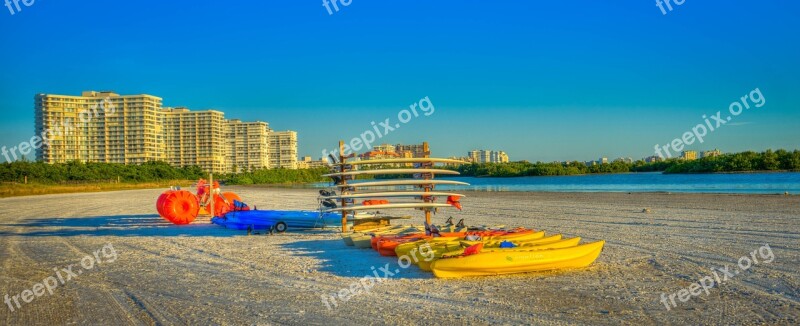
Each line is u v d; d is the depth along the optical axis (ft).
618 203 93.15
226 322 25.40
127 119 380.99
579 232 54.08
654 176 347.15
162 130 411.95
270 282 33.68
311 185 307.37
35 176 237.45
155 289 32.30
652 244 44.96
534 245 38.04
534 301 27.71
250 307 27.91
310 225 58.85
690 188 157.99
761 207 76.18
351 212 60.08
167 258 43.37
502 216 74.28
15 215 88.63
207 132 456.45
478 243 35.14
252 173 354.54
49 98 356.59
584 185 219.00
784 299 27.27
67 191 195.42
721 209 74.95
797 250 40.55
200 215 78.07
